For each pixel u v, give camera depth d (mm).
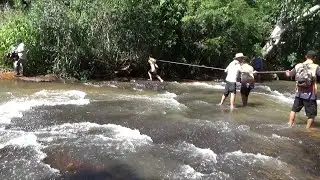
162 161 7152
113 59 16609
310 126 9906
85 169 6688
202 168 6910
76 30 15656
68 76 15586
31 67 15492
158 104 11648
